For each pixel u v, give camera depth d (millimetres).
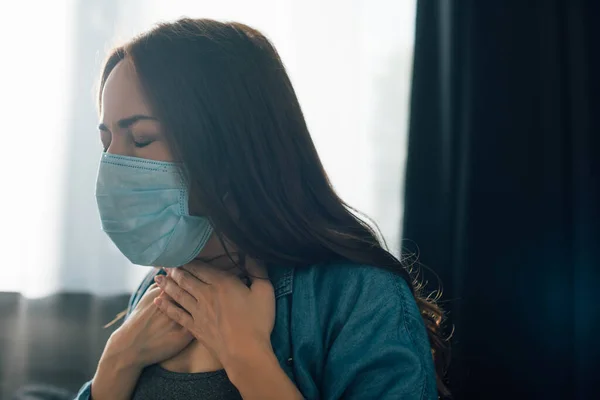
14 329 2375
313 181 975
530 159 2455
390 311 895
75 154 2391
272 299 938
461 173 2441
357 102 2504
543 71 2473
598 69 2461
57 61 2395
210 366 924
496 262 2426
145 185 913
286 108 950
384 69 2523
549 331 2418
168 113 857
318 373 909
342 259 955
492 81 2459
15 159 2373
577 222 2439
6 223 2365
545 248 2436
